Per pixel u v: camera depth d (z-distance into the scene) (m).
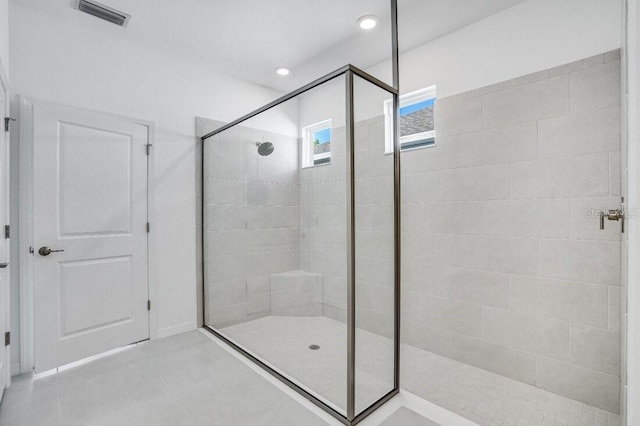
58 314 2.33
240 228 2.75
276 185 2.44
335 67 3.11
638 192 0.67
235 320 2.77
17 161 2.18
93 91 2.51
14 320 2.18
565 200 1.91
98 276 2.52
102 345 2.53
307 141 2.14
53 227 2.31
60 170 2.35
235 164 2.79
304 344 2.14
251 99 3.46
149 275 2.80
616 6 1.75
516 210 2.10
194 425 1.71
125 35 2.61
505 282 2.16
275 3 2.21
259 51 2.84
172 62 2.95
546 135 1.98
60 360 2.33
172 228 2.95
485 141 2.24
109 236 2.57
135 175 2.72
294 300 2.24
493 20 2.22
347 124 1.80
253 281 2.61
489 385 2.07
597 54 1.81
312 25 2.47
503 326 2.17
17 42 2.20
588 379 1.84
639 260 0.65
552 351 1.97
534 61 2.03
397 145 2.08
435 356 2.48
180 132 2.99
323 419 1.77
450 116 2.42
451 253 2.42
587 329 1.84
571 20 1.89
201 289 3.14
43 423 1.71
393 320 2.04
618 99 1.74
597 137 1.81
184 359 2.46
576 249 1.88
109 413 1.80
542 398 1.92
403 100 2.76
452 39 2.43
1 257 1.83
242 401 1.92
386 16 2.32
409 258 2.67
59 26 2.37
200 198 3.13
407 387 2.07
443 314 2.47
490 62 2.23
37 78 2.27
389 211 2.04
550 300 1.97
